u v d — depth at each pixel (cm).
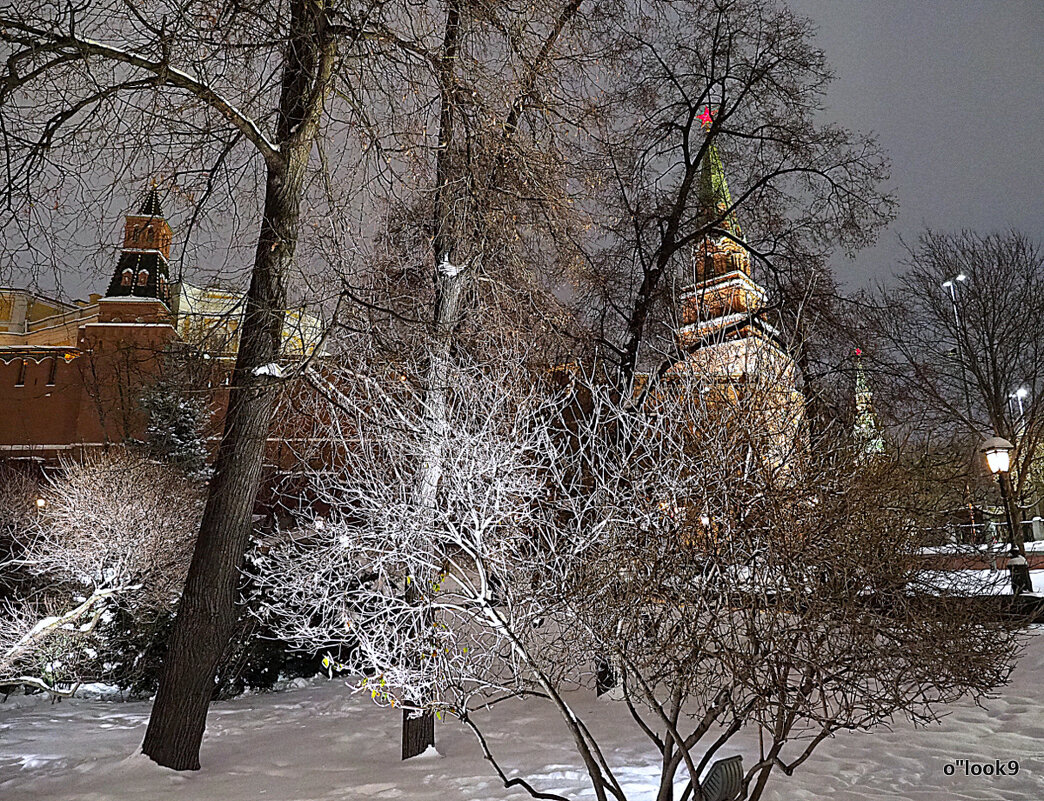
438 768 783
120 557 1481
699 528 455
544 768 754
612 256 1384
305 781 763
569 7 945
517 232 965
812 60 1413
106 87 765
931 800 625
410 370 777
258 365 844
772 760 436
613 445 569
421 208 930
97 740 990
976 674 473
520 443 591
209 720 1147
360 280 899
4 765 866
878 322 1438
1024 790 645
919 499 584
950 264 2250
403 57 852
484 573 498
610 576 467
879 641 446
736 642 441
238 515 850
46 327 3866
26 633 1315
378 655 602
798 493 450
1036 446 2158
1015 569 1208
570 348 1006
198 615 830
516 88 902
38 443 3625
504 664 596
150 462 1750
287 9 813
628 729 904
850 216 1410
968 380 2169
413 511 591
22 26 730
